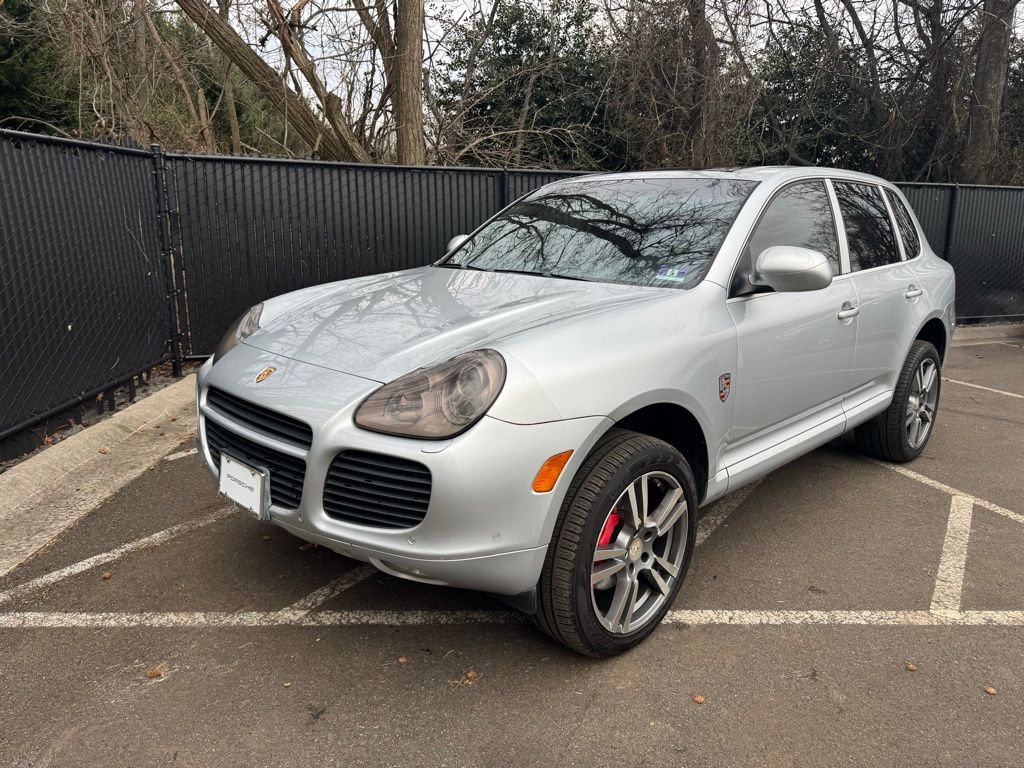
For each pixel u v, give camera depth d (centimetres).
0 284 404
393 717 232
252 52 946
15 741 219
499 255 362
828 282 288
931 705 240
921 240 468
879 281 395
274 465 246
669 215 337
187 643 268
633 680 251
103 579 312
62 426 475
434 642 271
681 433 288
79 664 255
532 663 260
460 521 217
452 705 238
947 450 492
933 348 452
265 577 315
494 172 768
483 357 231
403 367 241
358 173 711
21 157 423
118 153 540
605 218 353
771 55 1566
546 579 236
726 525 374
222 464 264
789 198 351
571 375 234
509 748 220
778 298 321
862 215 407
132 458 447
